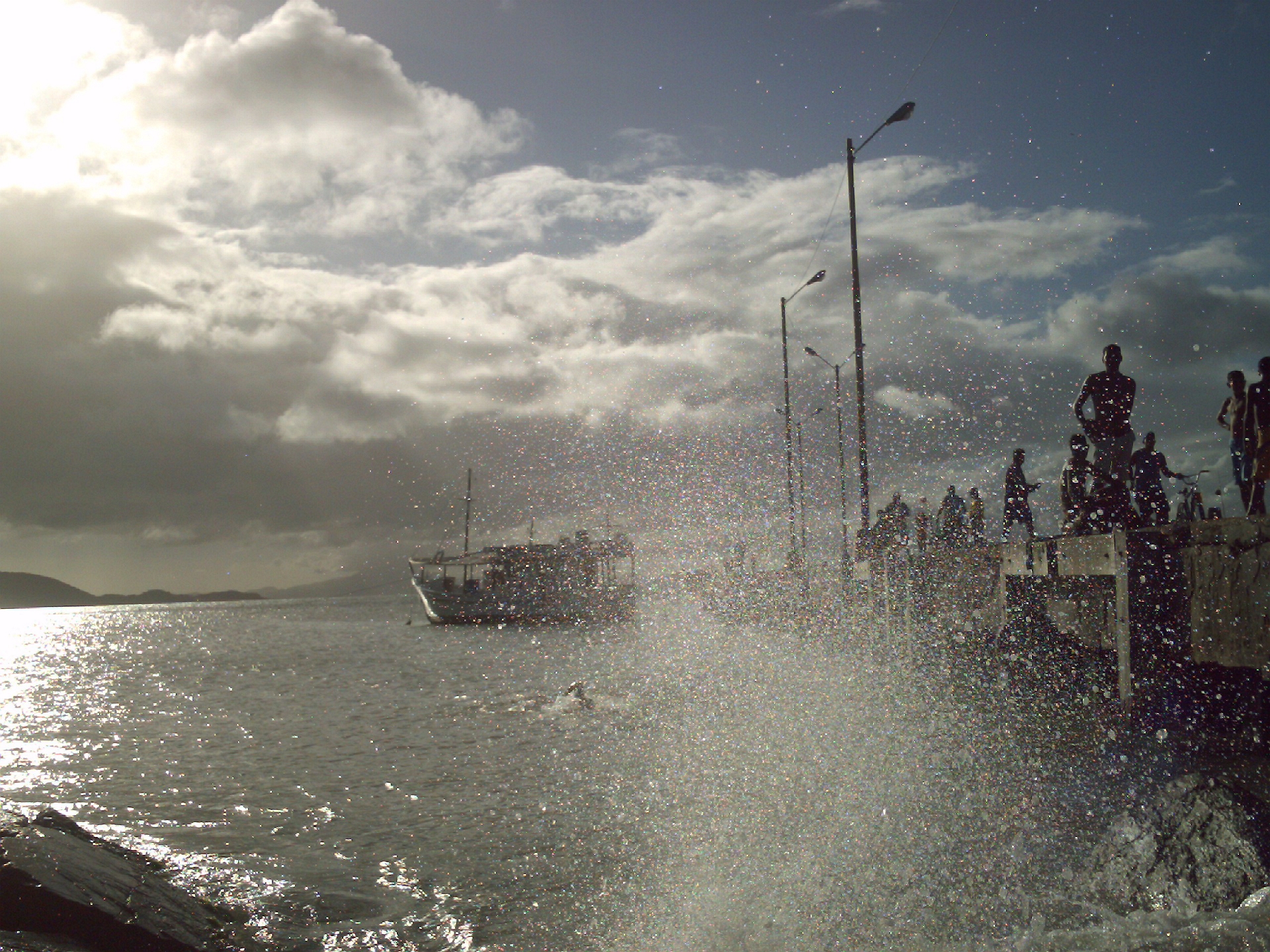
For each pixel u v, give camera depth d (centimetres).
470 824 989
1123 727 823
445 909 729
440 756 1413
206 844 939
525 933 671
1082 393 1082
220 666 3575
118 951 582
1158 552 815
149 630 8444
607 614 5281
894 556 1714
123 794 1188
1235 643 726
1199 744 747
